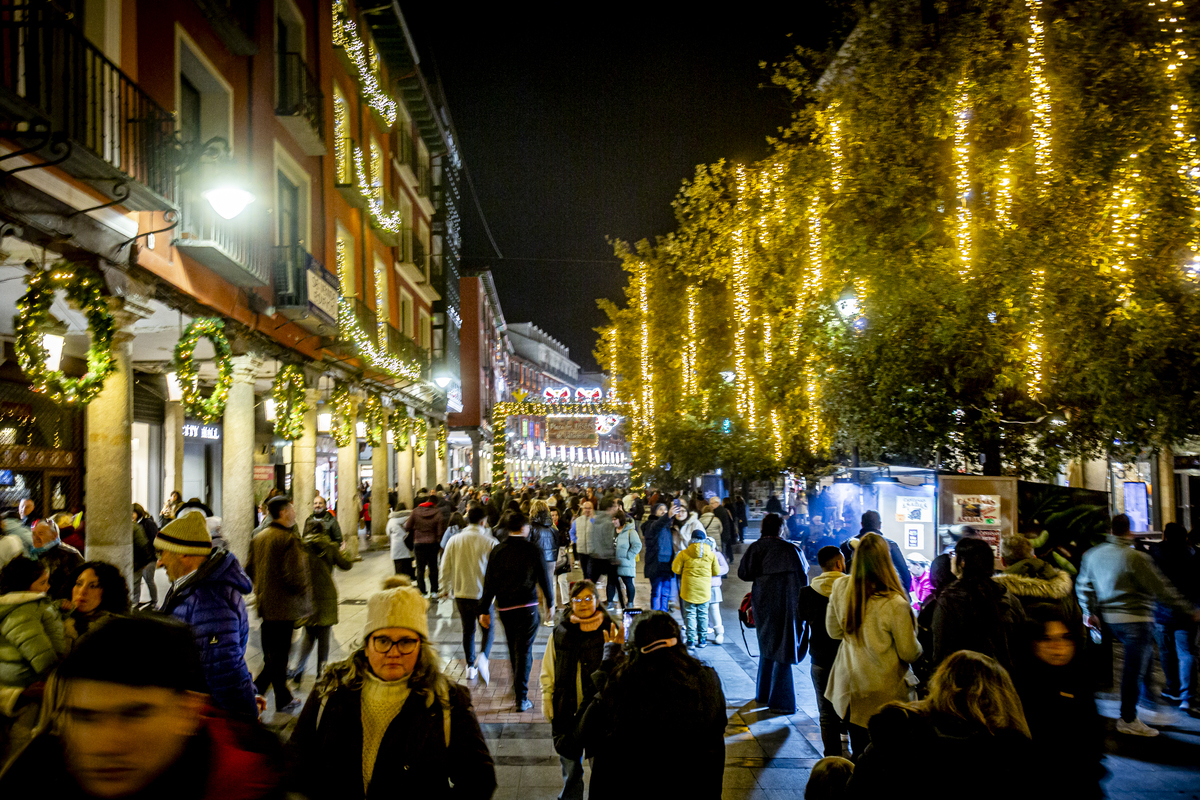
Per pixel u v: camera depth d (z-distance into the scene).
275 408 15.05
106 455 9.63
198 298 11.77
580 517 14.08
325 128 18.23
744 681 8.85
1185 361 9.95
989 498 9.99
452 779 2.94
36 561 4.82
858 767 3.04
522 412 38.69
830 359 12.94
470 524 9.05
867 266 12.12
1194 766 6.14
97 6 9.29
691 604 10.61
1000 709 2.92
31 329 7.71
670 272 31.95
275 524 7.36
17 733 4.34
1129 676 6.86
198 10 12.11
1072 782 3.46
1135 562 6.92
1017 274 10.48
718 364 27.45
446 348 35.38
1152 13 9.80
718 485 35.69
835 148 13.12
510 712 7.67
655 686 3.54
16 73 7.06
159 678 1.83
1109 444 11.50
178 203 10.75
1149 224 9.65
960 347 11.25
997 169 10.92
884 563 5.21
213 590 4.90
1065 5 10.83
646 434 32.91
